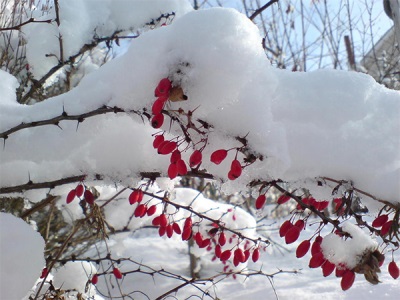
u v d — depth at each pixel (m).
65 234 4.29
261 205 1.55
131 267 4.85
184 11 3.16
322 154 1.52
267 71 1.40
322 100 1.45
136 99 1.48
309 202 1.70
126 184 1.91
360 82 1.46
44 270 2.17
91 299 2.55
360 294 3.22
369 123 1.51
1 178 1.90
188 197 3.58
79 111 1.61
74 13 2.91
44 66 2.92
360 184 1.51
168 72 1.35
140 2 3.07
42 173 1.95
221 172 1.56
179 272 4.82
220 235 2.43
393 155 1.48
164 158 1.89
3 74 1.93
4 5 3.28
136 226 3.58
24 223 1.56
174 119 1.42
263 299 3.51
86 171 1.88
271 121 1.40
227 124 1.41
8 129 1.68
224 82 1.32
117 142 1.88
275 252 5.29
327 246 1.37
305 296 3.42
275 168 1.41
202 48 1.32
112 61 1.64
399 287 3.23
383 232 1.46
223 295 3.83
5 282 1.41
